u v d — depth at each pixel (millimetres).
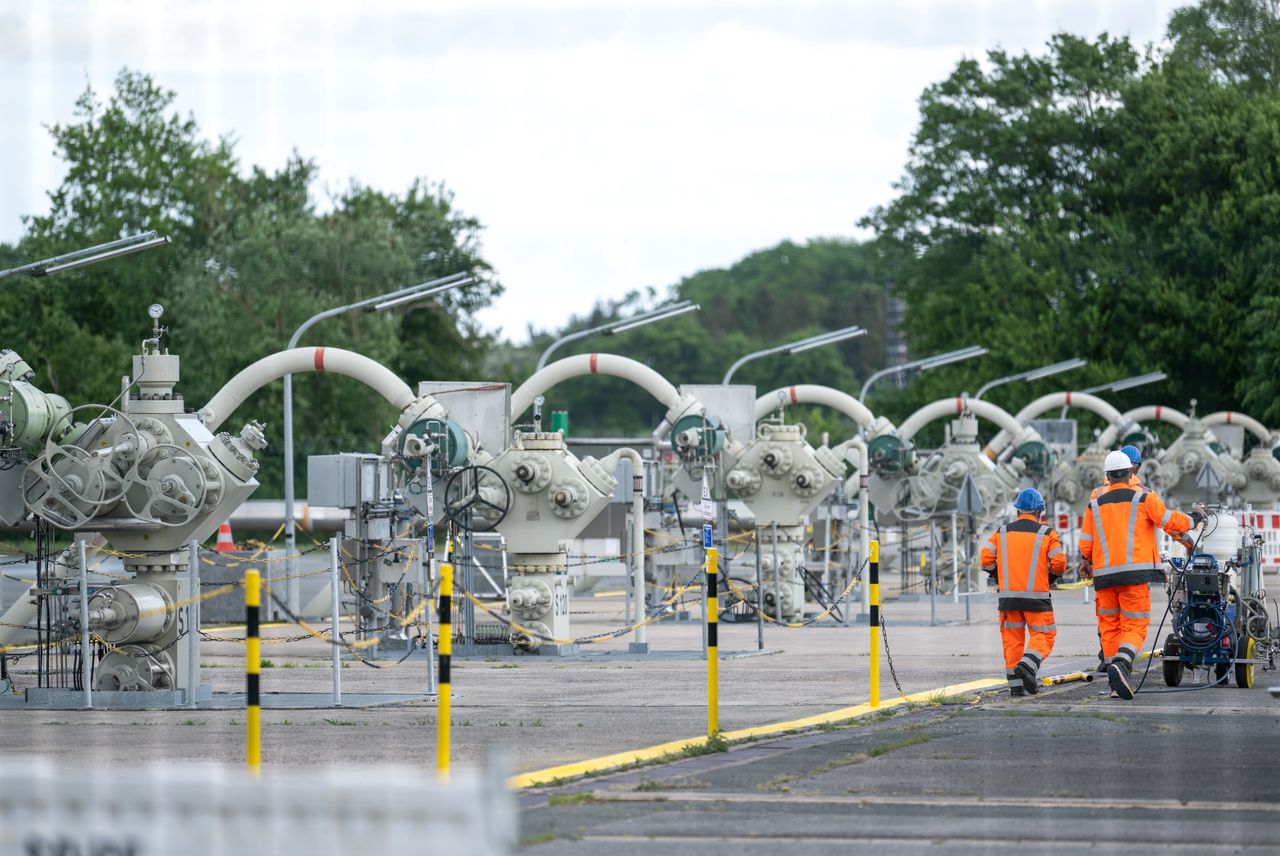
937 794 28109
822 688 47250
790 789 28703
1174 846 23719
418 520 64688
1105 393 174500
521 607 61938
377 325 177125
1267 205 169500
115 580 48719
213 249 187375
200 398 169375
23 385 47281
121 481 46969
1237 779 29625
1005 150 191375
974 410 109312
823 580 86188
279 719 41438
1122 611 44750
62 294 179500
